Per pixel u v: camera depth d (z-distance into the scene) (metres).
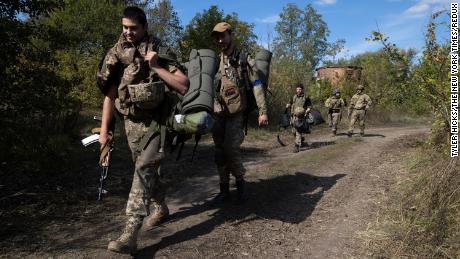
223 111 4.54
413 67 7.81
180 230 4.10
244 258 3.55
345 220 4.53
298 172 6.91
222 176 5.05
